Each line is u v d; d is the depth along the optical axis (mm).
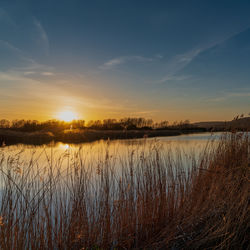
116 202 4129
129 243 3697
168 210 4547
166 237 3654
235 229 3334
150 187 4430
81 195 3936
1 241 3008
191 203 4398
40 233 3379
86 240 3697
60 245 3496
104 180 4375
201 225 3781
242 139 5898
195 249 3242
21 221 3287
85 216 3814
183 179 5004
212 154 5762
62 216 3752
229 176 4234
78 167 4281
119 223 4016
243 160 4949
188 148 9719
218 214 3662
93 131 24375
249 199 3768
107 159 4691
